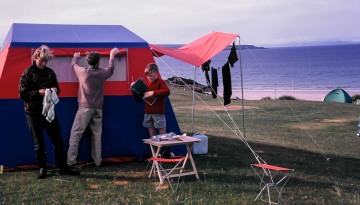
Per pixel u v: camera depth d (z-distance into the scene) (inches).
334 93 1258.6
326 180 292.7
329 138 512.7
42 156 273.3
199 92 1337.4
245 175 293.3
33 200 231.8
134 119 326.0
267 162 342.0
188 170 300.8
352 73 4101.9
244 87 2802.7
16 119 299.4
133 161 327.0
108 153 321.4
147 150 327.6
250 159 348.5
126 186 259.6
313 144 458.9
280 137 507.2
